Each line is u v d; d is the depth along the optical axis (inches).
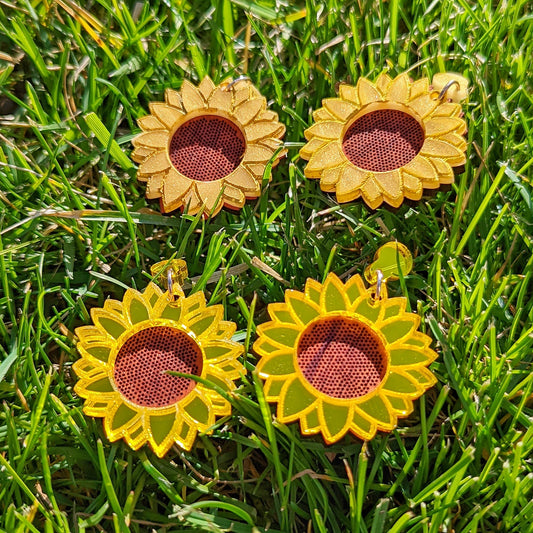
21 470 12.8
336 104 13.8
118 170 15.1
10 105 15.4
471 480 12.6
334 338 12.8
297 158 15.0
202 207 13.5
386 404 12.5
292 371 12.6
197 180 13.7
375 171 13.6
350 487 12.4
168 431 12.4
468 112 15.0
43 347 13.6
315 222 14.7
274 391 12.6
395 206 13.5
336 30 15.8
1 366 13.3
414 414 13.4
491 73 15.6
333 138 13.7
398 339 12.7
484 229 14.5
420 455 13.2
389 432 12.5
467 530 12.5
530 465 13.0
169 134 13.8
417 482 12.9
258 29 15.3
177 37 15.6
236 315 14.0
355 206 14.7
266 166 13.7
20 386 13.4
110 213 14.1
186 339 12.9
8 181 14.6
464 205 14.1
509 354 13.5
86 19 15.7
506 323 13.9
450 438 13.3
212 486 13.1
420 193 13.4
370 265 13.6
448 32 15.8
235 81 14.0
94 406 12.5
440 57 15.2
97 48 15.8
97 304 14.3
